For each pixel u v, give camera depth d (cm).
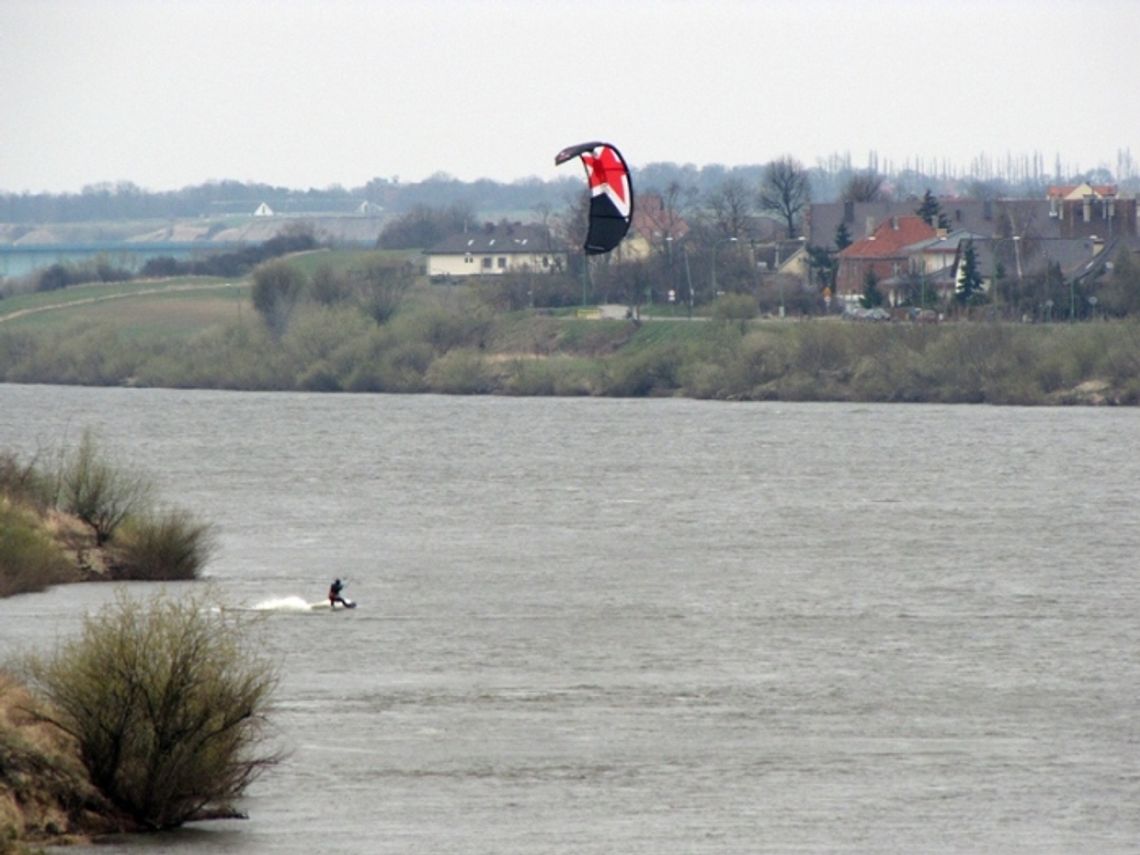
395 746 12669
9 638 16162
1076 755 12644
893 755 12600
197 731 10438
